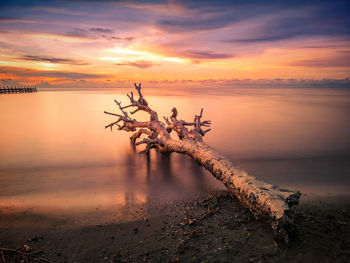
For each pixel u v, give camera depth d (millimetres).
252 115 21562
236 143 10852
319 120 18250
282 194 3898
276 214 3467
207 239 3514
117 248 3348
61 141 11680
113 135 13180
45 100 43750
